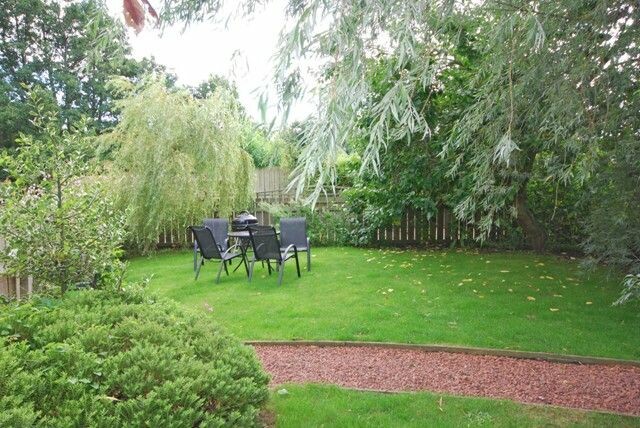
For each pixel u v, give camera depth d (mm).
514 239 8461
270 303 5078
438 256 7902
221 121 9141
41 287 3152
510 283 5734
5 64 19484
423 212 8711
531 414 2561
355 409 2631
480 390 2973
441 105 6676
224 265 6770
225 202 9711
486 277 6086
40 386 1604
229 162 9438
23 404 1512
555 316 4414
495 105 3502
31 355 1782
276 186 11695
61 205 3139
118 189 8250
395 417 2529
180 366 1908
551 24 2990
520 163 4207
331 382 3133
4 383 1547
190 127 8969
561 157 4023
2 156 3072
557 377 3166
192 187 8773
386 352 3709
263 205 10094
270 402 2648
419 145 7602
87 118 3482
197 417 1679
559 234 8258
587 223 4945
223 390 1892
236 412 1829
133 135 8758
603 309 4602
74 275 3197
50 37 19938
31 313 2240
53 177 3145
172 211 8758
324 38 1836
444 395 2836
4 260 3064
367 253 8375
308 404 2680
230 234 7402
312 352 3746
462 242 8812
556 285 5594
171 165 8672
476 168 4082
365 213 9039
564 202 7914
